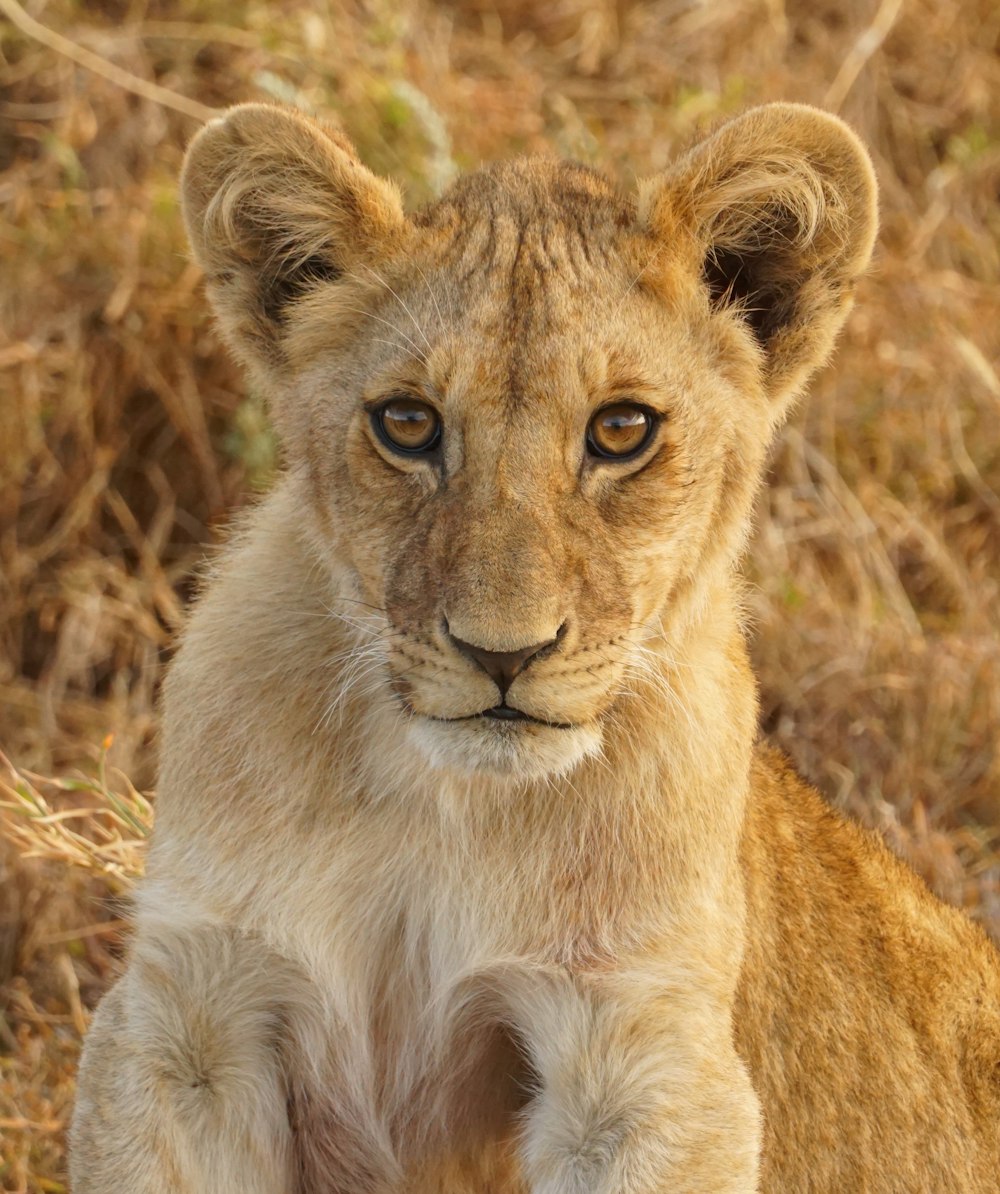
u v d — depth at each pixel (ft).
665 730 21.34
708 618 22.38
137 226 39.70
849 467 42.16
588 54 48.26
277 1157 21.52
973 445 42.98
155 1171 20.21
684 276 21.29
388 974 21.99
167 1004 20.71
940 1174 24.82
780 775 25.85
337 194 21.44
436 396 20.06
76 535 39.01
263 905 20.83
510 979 21.42
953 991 25.49
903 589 41.19
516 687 19.51
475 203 21.53
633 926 21.15
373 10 46.29
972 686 37.04
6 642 38.27
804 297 22.45
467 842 21.33
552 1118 20.97
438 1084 22.27
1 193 41.75
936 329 43.57
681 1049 20.74
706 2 49.57
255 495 27.04
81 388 39.19
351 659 20.89
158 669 37.32
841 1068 24.13
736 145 21.53
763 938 23.43
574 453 20.08
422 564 19.85
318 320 21.67
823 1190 24.12
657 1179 20.30
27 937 31.78
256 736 21.02
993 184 48.14
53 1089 27.89
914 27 50.49
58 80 43.11
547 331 20.02
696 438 21.01
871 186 22.06
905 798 35.70
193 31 44.16
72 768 34.88
